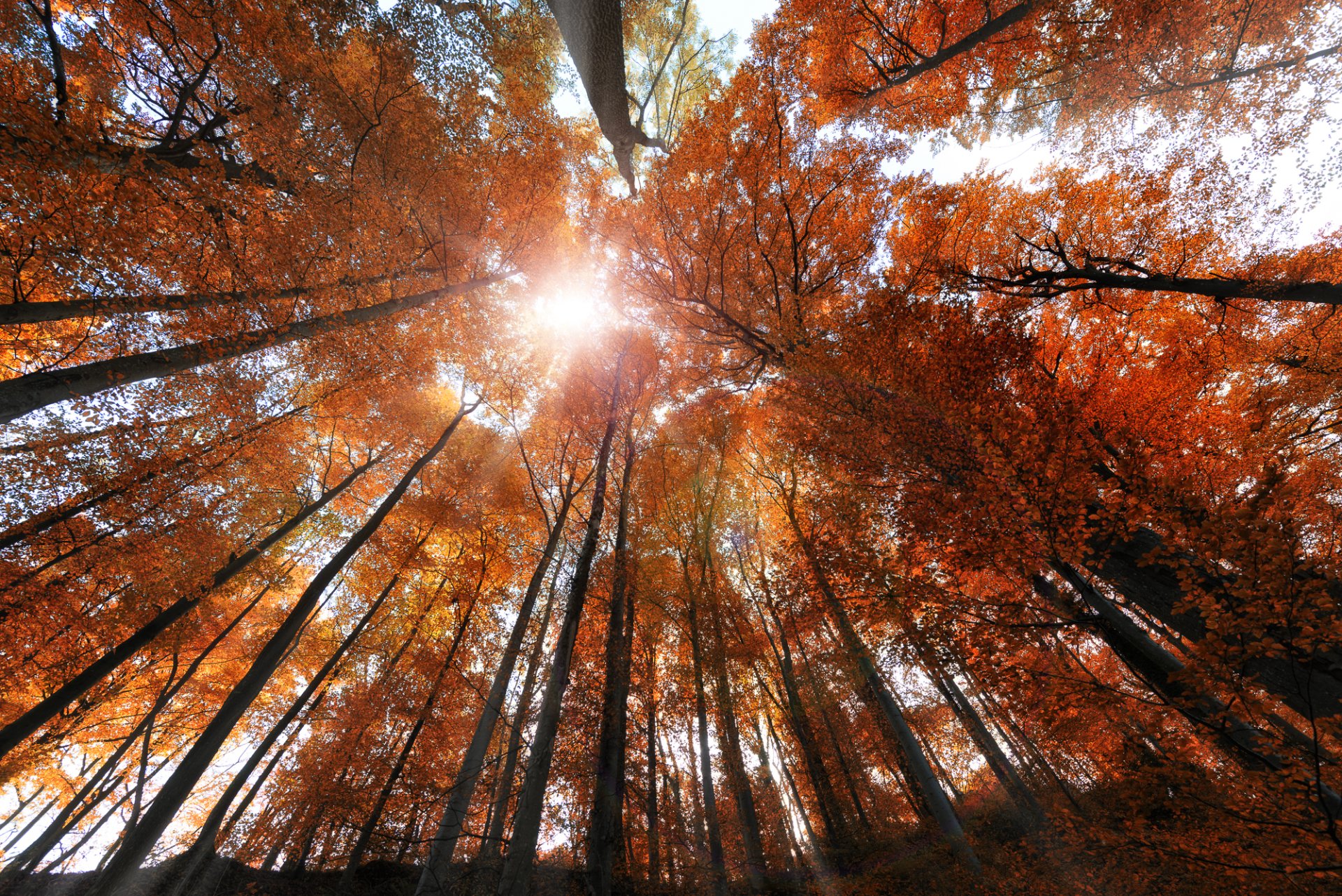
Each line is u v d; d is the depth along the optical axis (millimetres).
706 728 8555
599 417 11430
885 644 5297
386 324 8922
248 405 7590
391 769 9266
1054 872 4848
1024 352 6359
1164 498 3062
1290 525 2547
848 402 6309
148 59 6570
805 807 13508
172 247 6492
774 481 11352
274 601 12945
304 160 7598
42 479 6078
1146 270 7074
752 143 8531
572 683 8125
